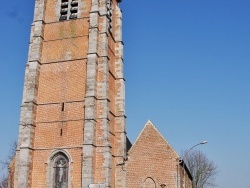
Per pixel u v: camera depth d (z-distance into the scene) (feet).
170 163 122.11
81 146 102.89
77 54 113.91
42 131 107.86
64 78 112.27
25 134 105.50
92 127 102.37
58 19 120.47
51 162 104.68
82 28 116.98
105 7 119.75
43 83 113.39
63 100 109.70
